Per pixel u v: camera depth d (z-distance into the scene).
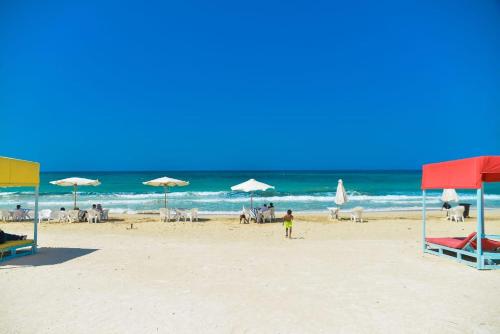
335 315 5.75
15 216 19.64
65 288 7.07
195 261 9.45
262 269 8.62
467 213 21.94
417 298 6.57
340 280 7.70
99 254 10.38
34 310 5.92
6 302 6.30
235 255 10.25
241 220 19.73
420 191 46.00
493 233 15.36
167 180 21.08
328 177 82.31
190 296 6.62
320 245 11.98
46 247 11.55
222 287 7.16
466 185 9.09
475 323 5.45
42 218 19.20
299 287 7.19
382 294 6.79
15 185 9.73
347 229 16.56
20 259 9.70
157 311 5.88
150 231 15.77
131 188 49.94
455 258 9.79
